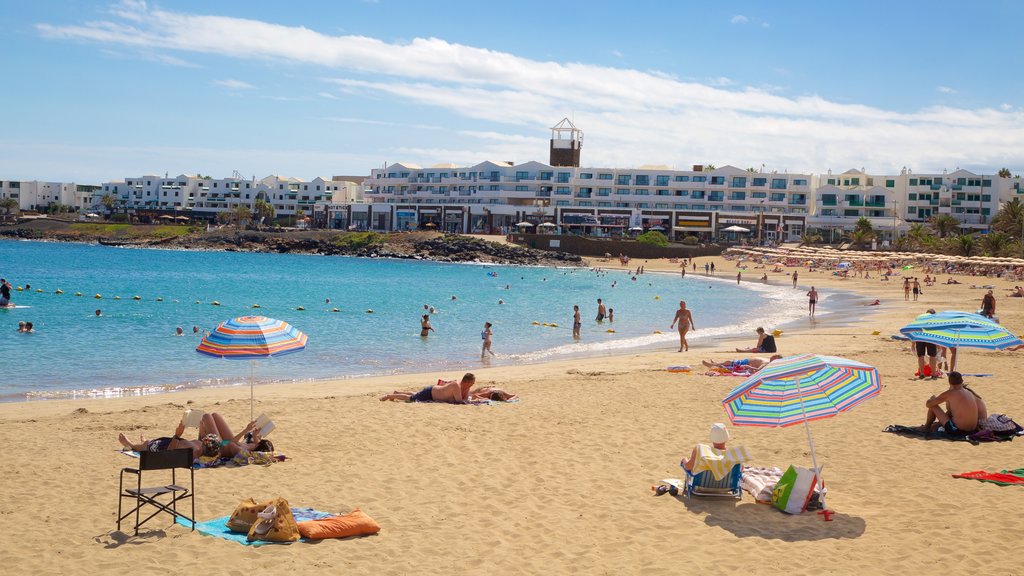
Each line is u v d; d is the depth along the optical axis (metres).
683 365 24.61
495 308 53.56
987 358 24.38
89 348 30.84
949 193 150.75
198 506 10.15
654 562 8.39
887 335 34.50
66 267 90.69
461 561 8.41
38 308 46.47
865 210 149.88
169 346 31.84
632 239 133.50
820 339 33.06
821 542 8.94
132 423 15.67
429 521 9.67
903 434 14.08
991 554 8.41
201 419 12.60
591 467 12.18
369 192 175.00
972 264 89.62
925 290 70.62
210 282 75.19
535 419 15.75
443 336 37.47
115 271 86.75
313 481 11.34
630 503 10.40
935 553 8.50
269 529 8.91
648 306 57.22
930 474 11.51
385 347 33.22
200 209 194.00
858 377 10.40
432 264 120.31
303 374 25.73
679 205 153.00
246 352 12.38
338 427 14.87
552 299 62.22
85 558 8.34
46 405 18.80
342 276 88.81
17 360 27.61
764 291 74.31
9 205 191.88
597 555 8.60
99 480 11.30
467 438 14.04
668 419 15.79
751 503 10.40
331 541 8.93
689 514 9.95
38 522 9.47
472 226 154.00
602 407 17.12
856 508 10.13
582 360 28.67
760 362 23.02
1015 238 115.06
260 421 12.75
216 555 8.45
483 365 28.22
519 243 132.88
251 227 167.00
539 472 11.89
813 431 14.45
